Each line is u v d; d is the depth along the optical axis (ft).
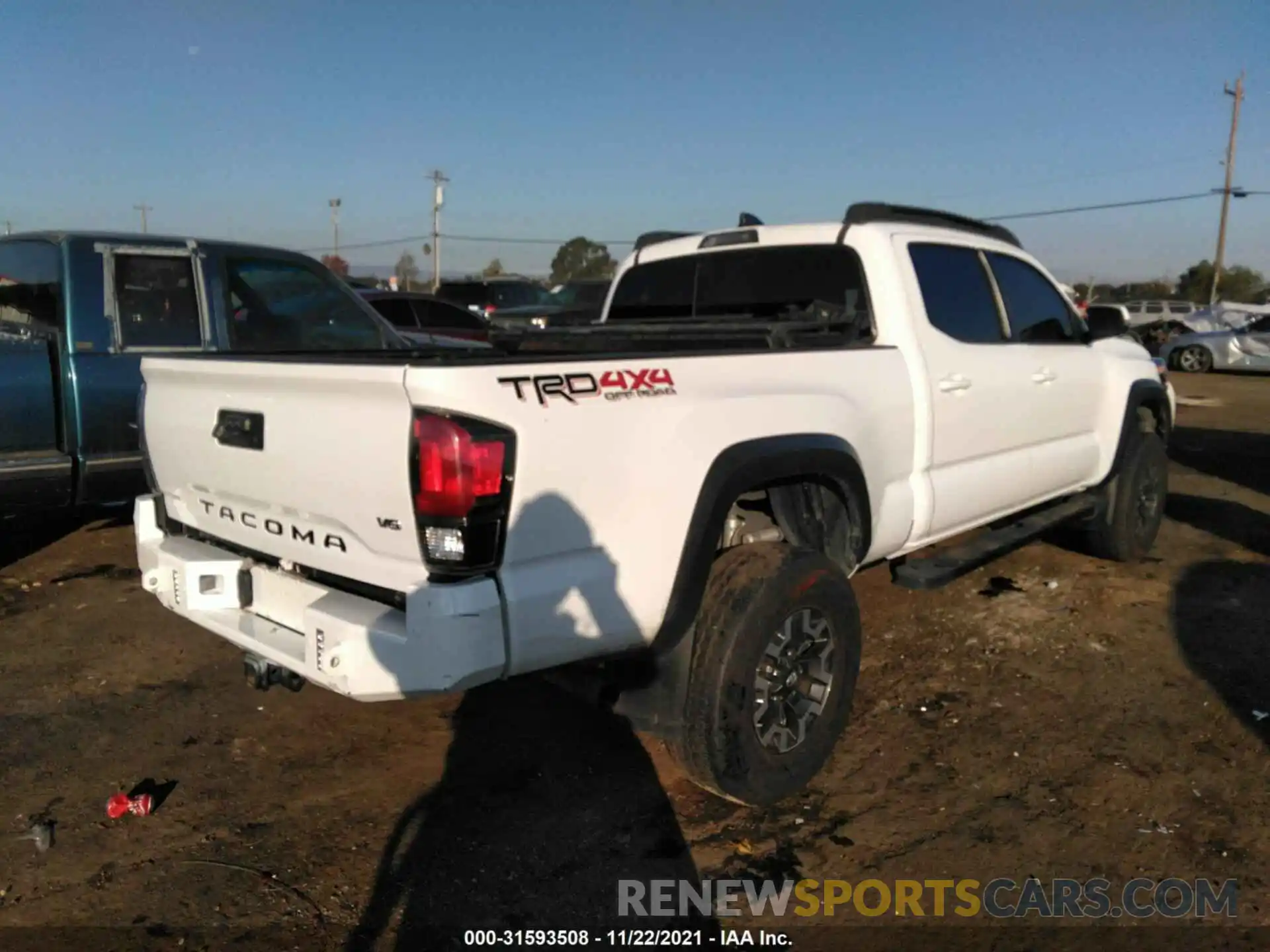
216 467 11.25
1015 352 16.16
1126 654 15.85
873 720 13.79
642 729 10.85
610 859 10.63
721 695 10.52
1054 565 20.54
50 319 18.34
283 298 21.25
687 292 16.88
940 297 15.01
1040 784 12.03
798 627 11.34
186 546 12.20
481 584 8.87
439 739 13.32
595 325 16.01
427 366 8.77
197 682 15.12
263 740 13.29
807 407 11.66
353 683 9.21
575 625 9.49
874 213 14.99
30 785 12.12
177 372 11.64
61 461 17.72
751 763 10.94
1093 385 18.43
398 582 9.21
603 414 9.55
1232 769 12.28
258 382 10.36
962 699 14.39
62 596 18.81
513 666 9.18
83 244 18.24
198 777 12.34
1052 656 15.83
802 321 13.92
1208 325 88.79
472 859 10.64
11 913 9.74
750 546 11.38
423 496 8.79
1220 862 10.48
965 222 17.03
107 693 14.70
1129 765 12.42
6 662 15.75
